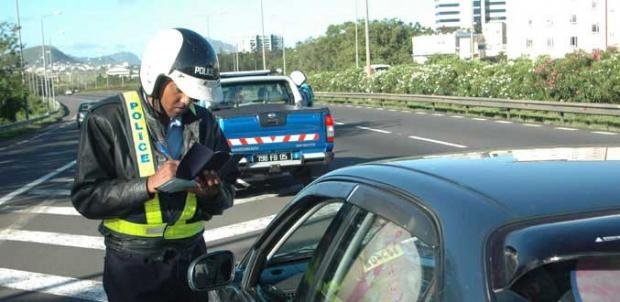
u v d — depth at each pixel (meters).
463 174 2.36
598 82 22.03
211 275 3.14
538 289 1.79
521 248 1.80
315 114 10.74
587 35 70.75
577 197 2.05
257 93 12.48
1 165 19.91
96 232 9.31
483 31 116.00
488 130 20.06
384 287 2.24
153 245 3.33
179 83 3.23
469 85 29.62
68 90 168.38
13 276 7.29
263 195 11.18
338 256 2.56
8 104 50.25
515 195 2.09
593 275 1.84
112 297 3.44
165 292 3.42
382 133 20.70
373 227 2.40
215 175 3.19
